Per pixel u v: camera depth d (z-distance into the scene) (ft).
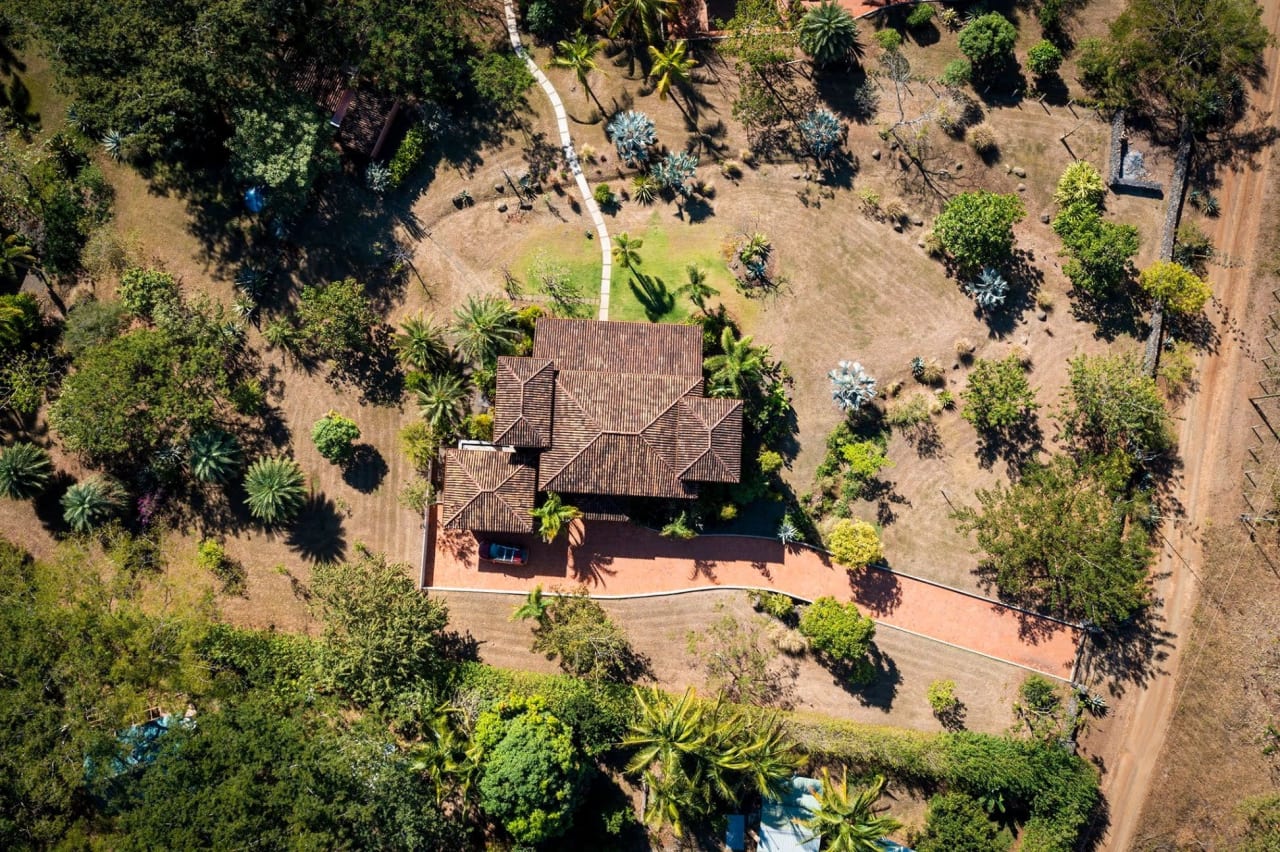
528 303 215.72
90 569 209.97
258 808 181.68
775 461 204.44
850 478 210.59
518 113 216.95
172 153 215.10
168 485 214.07
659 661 212.64
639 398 194.49
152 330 208.13
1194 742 209.36
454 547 214.48
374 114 209.97
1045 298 212.84
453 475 200.34
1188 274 203.82
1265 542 209.46
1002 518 201.46
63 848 186.39
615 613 213.05
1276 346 211.20
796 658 211.61
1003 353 213.66
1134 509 204.13
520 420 192.95
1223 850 206.80
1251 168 213.05
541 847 201.67
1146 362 209.36
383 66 203.21
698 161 216.74
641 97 216.95
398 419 215.51
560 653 209.15
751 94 213.25
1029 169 215.31
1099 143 214.48
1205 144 214.28
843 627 197.88
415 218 216.74
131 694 193.88
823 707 211.00
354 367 215.92
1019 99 216.13
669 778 188.85
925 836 205.87
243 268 216.54
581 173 216.54
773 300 214.90
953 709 211.00
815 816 195.93
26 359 212.84
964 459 212.84
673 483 195.72
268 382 216.33
